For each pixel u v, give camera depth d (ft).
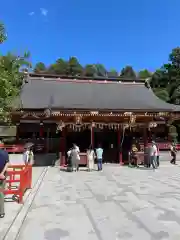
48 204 28.66
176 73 170.40
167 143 82.79
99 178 48.75
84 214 24.73
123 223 21.98
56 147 85.46
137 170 61.16
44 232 19.99
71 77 92.53
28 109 66.08
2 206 23.70
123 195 33.12
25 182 33.86
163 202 29.17
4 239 18.33
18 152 70.95
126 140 87.56
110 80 96.17
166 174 53.83
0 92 42.32
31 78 89.10
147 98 88.33
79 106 69.15
